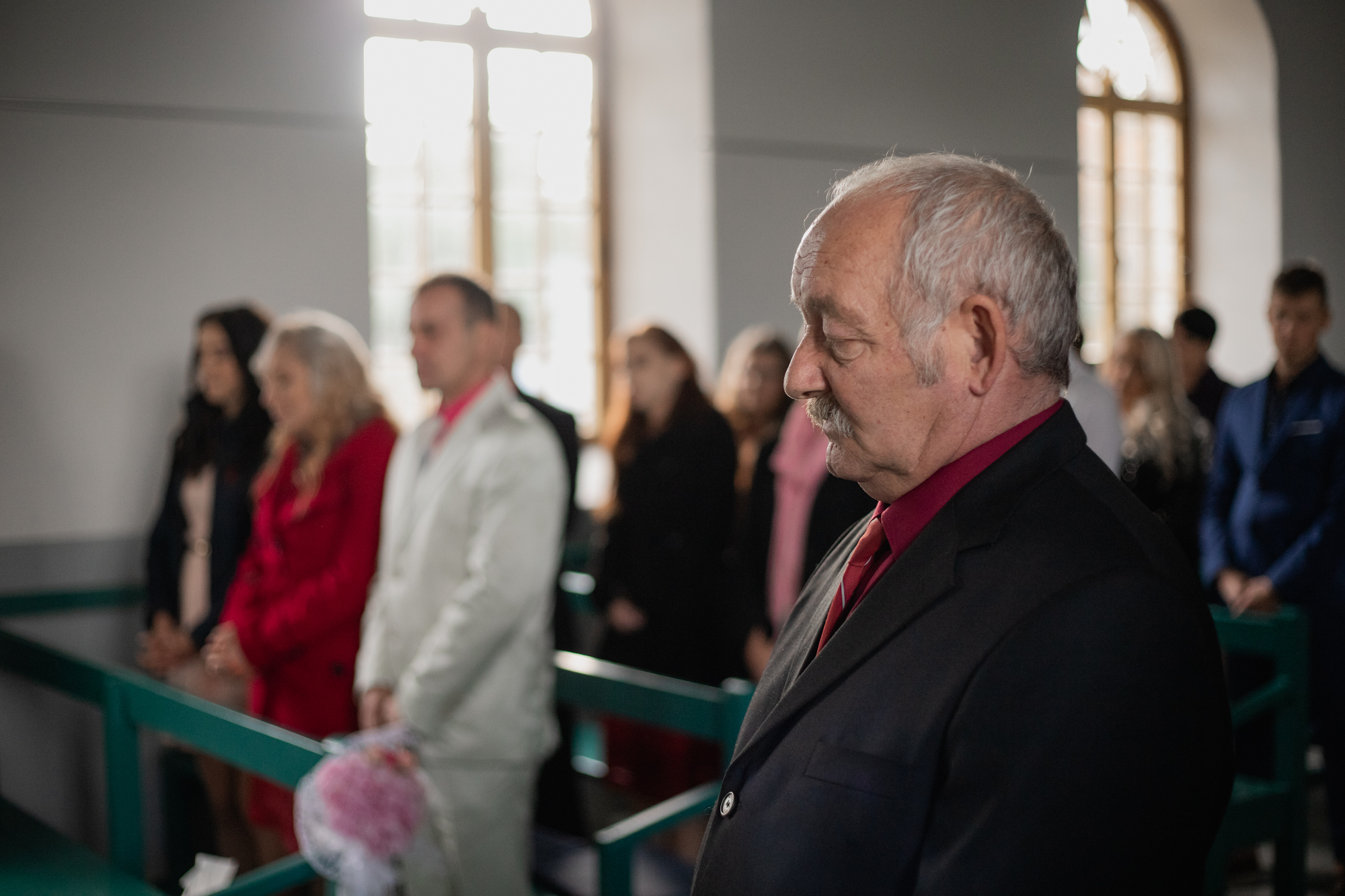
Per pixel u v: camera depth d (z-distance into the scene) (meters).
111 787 2.55
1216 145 7.21
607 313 5.56
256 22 4.06
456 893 2.24
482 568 2.22
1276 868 2.71
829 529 3.09
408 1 5.12
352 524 2.61
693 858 2.94
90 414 3.84
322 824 1.96
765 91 5.08
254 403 3.29
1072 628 0.79
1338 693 3.16
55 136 3.78
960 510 0.89
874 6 5.32
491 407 2.37
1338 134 7.20
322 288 4.20
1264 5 6.88
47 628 3.78
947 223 0.86
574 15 5.43
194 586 3.41
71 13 3.79
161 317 3.94
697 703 2.32
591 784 3.95
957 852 0.78
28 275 3.75
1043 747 0.77
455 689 2.18
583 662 2.72
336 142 4.21
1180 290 7.31
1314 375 3.34
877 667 0.87
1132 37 7.12
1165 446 3.55
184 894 2.57
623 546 3.72
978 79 5.61
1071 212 5.93
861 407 0.90
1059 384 0.92
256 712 2.71
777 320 5.15
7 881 2.26
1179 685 0.78
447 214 5.25
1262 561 3.37
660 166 5.24
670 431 3.66
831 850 0.85
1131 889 0.76
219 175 4.02
